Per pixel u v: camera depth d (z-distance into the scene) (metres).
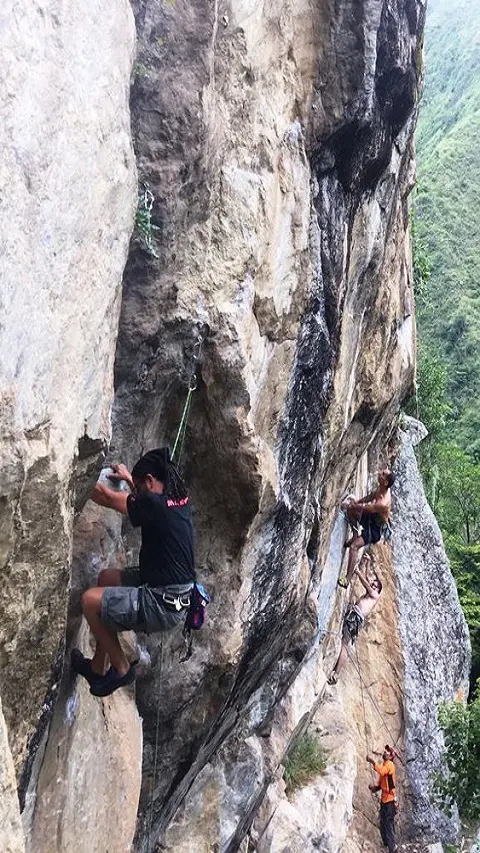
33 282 2.32
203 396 4.38
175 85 3.71
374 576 12.19
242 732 6.45
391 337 8.98
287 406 5.48
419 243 19.58
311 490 6.37
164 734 4.94
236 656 5.01
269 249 4.68
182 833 5.83
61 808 3.34
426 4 6.32
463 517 25.20
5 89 2.18
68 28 2.52
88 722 3.70
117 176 2.90
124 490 4.04
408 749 11.38
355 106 5.35
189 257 4.07
